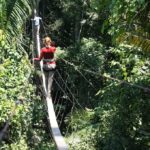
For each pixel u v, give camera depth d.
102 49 22.80
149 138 15.93
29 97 16.19
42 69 14.99
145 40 12.27
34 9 16.52
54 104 23.55
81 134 17.44
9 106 14.02
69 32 25.47
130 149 15.94
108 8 10.97
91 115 17.97
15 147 15.10
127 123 16.00
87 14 23.70
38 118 17.28
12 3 12.06
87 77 22.55
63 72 22.97
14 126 15.20
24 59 15.78
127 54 15.12
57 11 25.05
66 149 9.66
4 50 15.32
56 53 22.44
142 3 9.88
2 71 14.47
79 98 22.64
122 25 11.51
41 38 24.31
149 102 15.18
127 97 15.34
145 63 15.12
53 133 10.86
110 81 17.16
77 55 22.66
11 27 12.26
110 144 16.06
